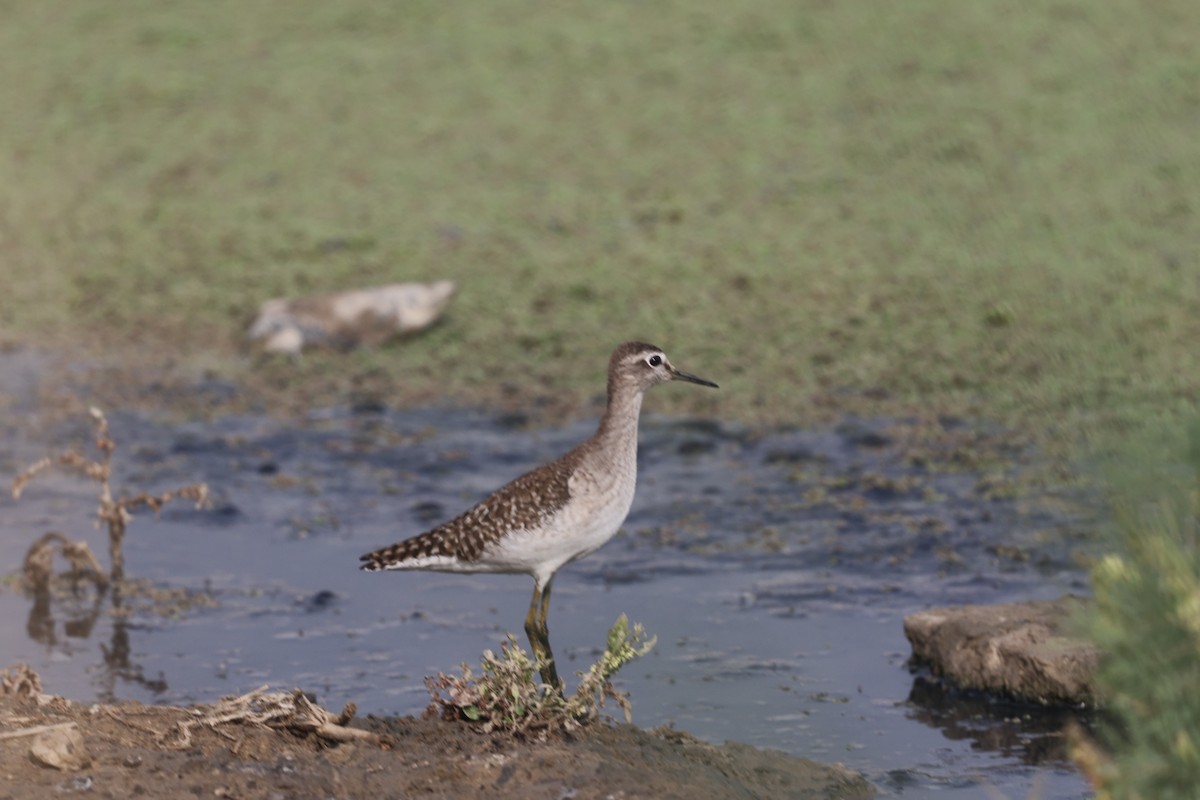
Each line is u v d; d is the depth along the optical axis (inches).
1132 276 702.5
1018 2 1064.8
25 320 744.3
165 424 616.4
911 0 1091.3
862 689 384.5
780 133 920.3
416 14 1160.8
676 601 443.2
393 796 290.5
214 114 1013.2
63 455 466.3
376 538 497.4
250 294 759.7
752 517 503.8
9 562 479.8
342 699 378.9
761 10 1099.3
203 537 501.4
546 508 349.4
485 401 633.0
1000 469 530.9
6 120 1006.4
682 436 580.7
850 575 455.8
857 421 587.8
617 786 295.0
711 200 845.2
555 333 698.2
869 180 851.4
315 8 1186.6
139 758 301.4
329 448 584.4
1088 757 235.0
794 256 764.0
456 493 535.2
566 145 935.0
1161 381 592.4
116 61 1099.9
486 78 1037.8
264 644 417.1
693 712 369.7
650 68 1029.2
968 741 356.2
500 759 305.0
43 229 858.8
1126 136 865.5
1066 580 440.8
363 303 708.0
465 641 419.2
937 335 663.1
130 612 440.5
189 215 871.1
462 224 836.0
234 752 307.4
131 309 754.8
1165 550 219.9
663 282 745.0
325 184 906.1
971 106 920.3
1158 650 220.8
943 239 770.2
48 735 296.8
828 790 322.7
